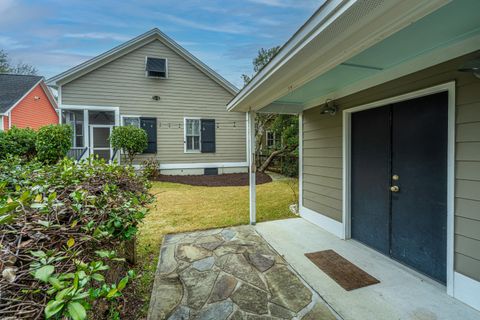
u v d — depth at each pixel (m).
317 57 1.98
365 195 3.37
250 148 4.32
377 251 3.17
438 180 2.40
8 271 0.78
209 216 4.78
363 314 2.00
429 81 2.35
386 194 3.03
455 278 2.17
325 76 3.01
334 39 1.68
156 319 1.94
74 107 8.81
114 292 0.95
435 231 2.45
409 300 2.17
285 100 4.39
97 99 9.05
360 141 3.43
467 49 2.00
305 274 2.61
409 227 2.73
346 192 3.61
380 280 2.49
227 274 2.61
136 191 2.26
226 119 10.66
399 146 2.83
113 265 1.91
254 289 2.34
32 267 0.84
